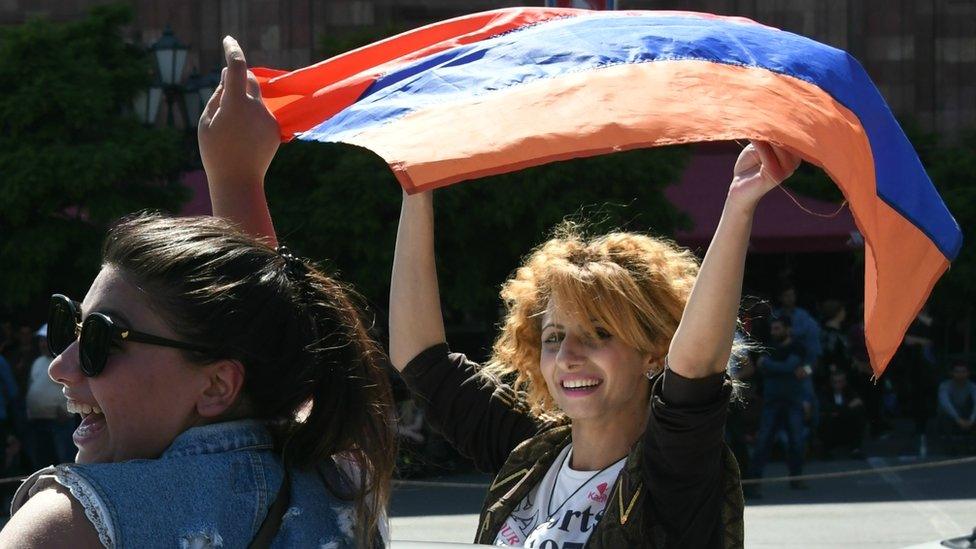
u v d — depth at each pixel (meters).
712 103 2.36
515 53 2.56
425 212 3.72
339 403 1.98
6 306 15.91
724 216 2.70
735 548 2.94
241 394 1.90
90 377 1.82
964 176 20.66
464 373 3.73
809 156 2.35
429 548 2.66
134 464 1.75
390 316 3.79
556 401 3.25
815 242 19.50
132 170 15.73
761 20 24.23
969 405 17.30
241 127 2.56
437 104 2.34
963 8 24.61
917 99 24.66
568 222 3.89
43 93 15.48
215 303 1.83
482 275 16.42
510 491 3.31
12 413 14.07
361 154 16.34
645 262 3.20
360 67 3.18
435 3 24.22
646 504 2.88
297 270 1.98
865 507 13.87
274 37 23.33
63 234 15.46
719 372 2.80
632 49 2.53
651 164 16.59
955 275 19.53
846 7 24.23
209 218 1.98
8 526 1.68
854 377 17.78
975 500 14.21
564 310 3.16
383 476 2.04
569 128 2.22
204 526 1.75
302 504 1.89
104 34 16.64
